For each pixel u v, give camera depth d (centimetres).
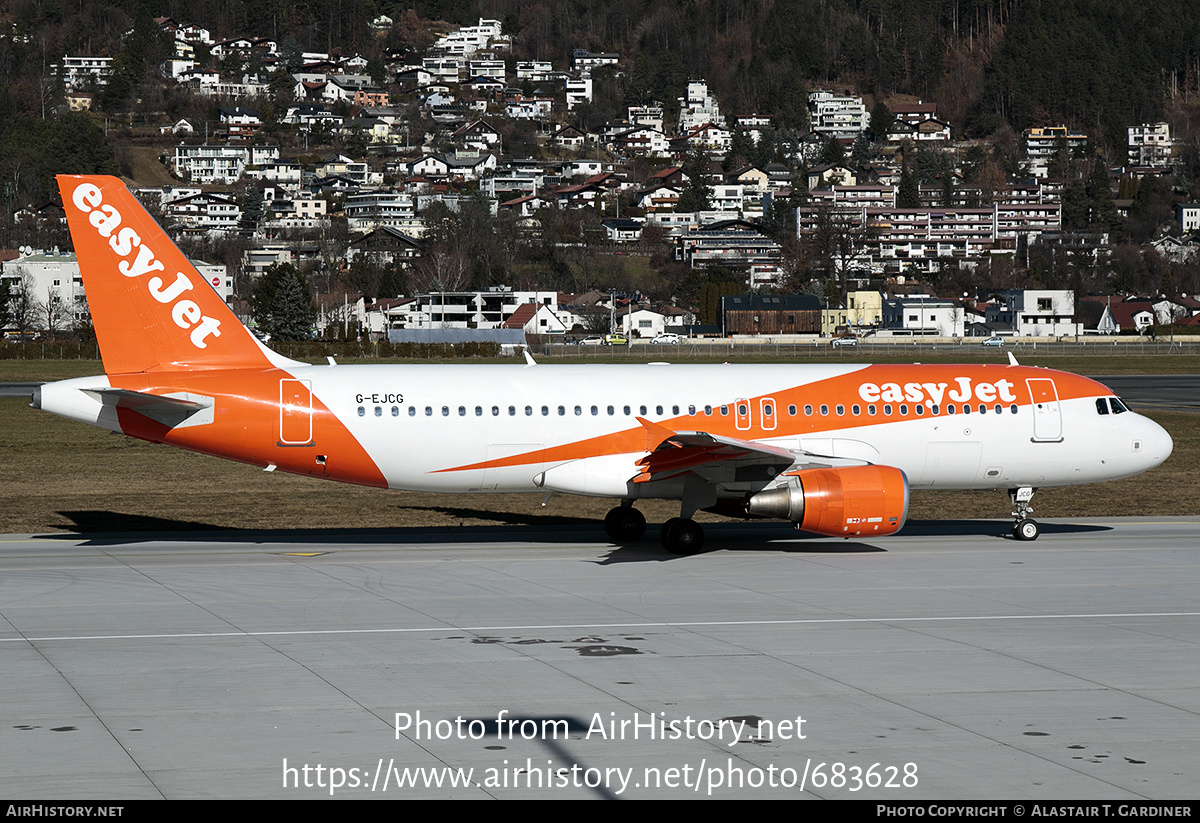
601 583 8469
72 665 6162
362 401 9881
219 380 9744
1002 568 9112
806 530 9475
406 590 8200
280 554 9744
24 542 10388
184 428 9662
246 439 9731
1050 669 6119
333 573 8856
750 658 6312
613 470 9969
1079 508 12900
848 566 9212
